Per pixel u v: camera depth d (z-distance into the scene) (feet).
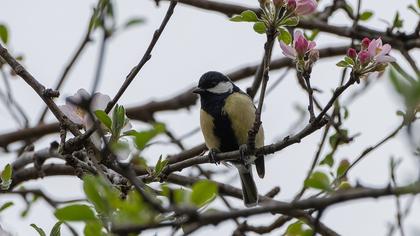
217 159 28.78
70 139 23.20
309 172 30.27
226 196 34.63
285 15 23.11
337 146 31.48
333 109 31.94
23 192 35.04
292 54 23.41
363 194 15.26
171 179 32.32
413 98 16.66
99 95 23.18
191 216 15.21
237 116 33.45
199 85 34.71
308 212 25.98
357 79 22.47
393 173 19.94
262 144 34.40
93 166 24.29
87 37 33.32
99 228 17.12
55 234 21.48
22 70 24.88
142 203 16.53
